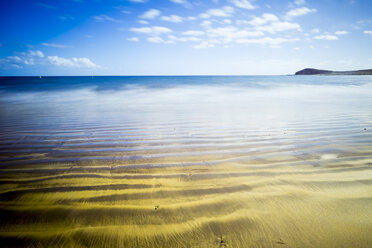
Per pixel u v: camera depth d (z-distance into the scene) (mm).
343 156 3914
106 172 3355
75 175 3254
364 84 31141
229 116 7852
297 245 1865
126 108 9938
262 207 2383
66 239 1965
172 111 9047
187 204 2459
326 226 2074
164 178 3131
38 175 3264
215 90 21812
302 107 10031
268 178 3088
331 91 20141
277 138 5109
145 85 29656
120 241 1936
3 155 4121
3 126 6453
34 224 2162
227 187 2846
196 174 3260
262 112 8680
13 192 2760
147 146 4629
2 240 1957
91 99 14016
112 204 2475
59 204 2486
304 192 2680
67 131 5883
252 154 4090
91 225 2135
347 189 2727
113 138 5227
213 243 1902
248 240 1930
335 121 6887
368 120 6965
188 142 4875
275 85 29797
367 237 1928
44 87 26000
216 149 4398
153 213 2299
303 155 3998
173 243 1906
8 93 18609
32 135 5512
